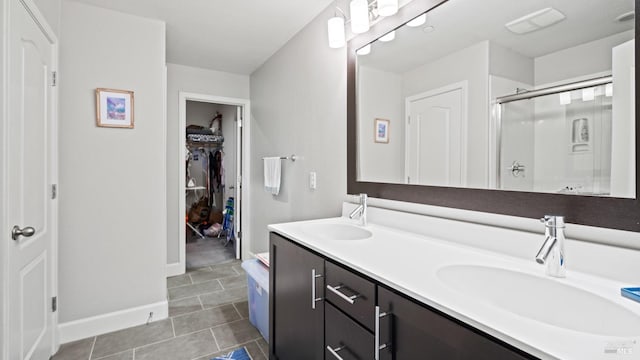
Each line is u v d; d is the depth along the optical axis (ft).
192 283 9.76
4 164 3.91
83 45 6.64
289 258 4.82
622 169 2.87
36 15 4.99
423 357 2.49
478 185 4.09
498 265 3.20
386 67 5.46
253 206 11.59
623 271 2.72
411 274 2.94
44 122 5.57
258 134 11.07
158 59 7.47
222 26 7.87
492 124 3.94
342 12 6.34
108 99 6.87
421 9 4.83
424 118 4.83
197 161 17.33
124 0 6.63
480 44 4.07
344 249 3.87
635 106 2.80
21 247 4.51
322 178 7.27
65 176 6.45
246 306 8.12
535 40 3.51
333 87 6.82
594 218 3.04
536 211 3.49
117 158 7.00
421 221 4.70
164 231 7.55
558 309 2.73
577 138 3.18
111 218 6.95
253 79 11.57
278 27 7.96
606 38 2.99
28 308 4.81
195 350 6.12
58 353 5.99
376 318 2.98
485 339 2.03
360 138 6.03
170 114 10.59
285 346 5.00
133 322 7.08
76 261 6.57
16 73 4.27
